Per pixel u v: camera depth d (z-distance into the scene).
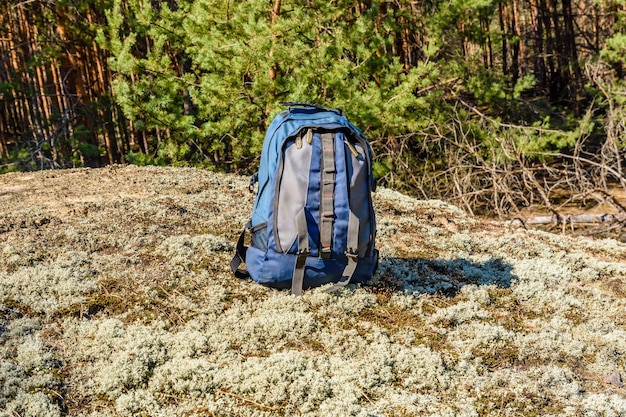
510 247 5.06
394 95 10.86
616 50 13.55
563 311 3.86
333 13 10.33
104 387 2.73
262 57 9.83
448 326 3.51
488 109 14.87
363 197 3.42
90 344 3.03
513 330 3.55
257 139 10.12
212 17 10.26
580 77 17.95
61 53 13.52
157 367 2.89
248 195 5.83
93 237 4.34
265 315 3.39
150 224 4.70
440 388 2.93
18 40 15.74
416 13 12.78
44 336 3.07
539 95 21.42
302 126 3.34
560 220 10.16
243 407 2.68
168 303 3.50
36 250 4.04
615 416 2.77
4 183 6.06
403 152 12.52
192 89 10.34
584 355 3.34
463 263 4.51
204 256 4.15
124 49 10.68
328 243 3.33
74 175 6.45
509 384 3.00
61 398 2.65
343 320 3.45
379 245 4.76
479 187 12.17
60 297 3.42
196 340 3.12
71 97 14.33
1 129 17.47
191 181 6.21
